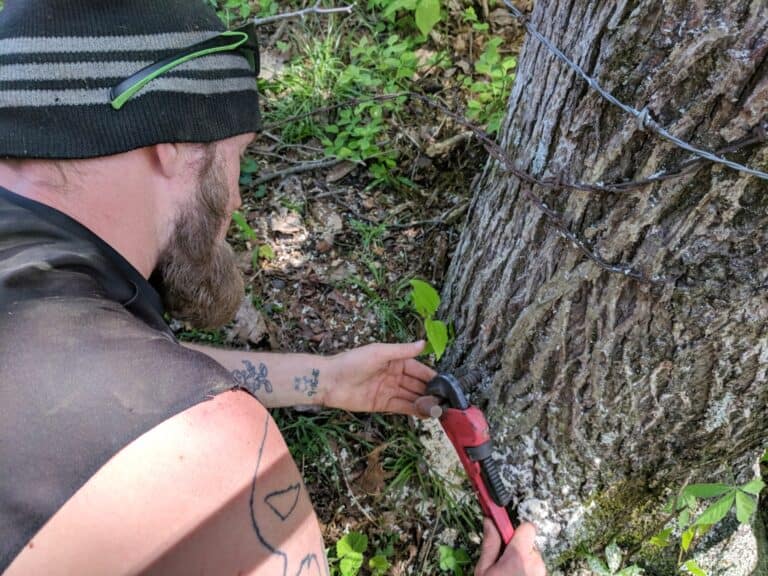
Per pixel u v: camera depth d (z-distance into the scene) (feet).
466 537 5.37
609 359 4.35
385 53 7.43
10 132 2.76
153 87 2.89
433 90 7.52
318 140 7.22
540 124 4.09
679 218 3.60
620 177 3.69
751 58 2.95
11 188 2.86
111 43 2.81
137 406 2.26
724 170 3.33
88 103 2.78
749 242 3.52
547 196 4.14
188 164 3.21
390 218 6.58
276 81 7.64
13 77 2.73
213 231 3.52
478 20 8.17
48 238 2.76
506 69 7.30
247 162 6.82
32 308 2.46
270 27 8.15
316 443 5.47
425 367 5.06
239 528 2.36
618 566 5.58
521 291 4.58
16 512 2.09
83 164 2.84
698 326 3.94
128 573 2.11
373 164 6.82
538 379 4.74
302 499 2.74
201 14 3.13
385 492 5.41
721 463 4.90
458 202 6.62
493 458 5.32
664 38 3.17
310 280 6.08
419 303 4.62
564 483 5.18
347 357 4.88
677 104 3.29
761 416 4.44
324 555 2.89
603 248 3.94
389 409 5.19
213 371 2.49
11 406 2.22
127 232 3.06
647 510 5.30
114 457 2.16
